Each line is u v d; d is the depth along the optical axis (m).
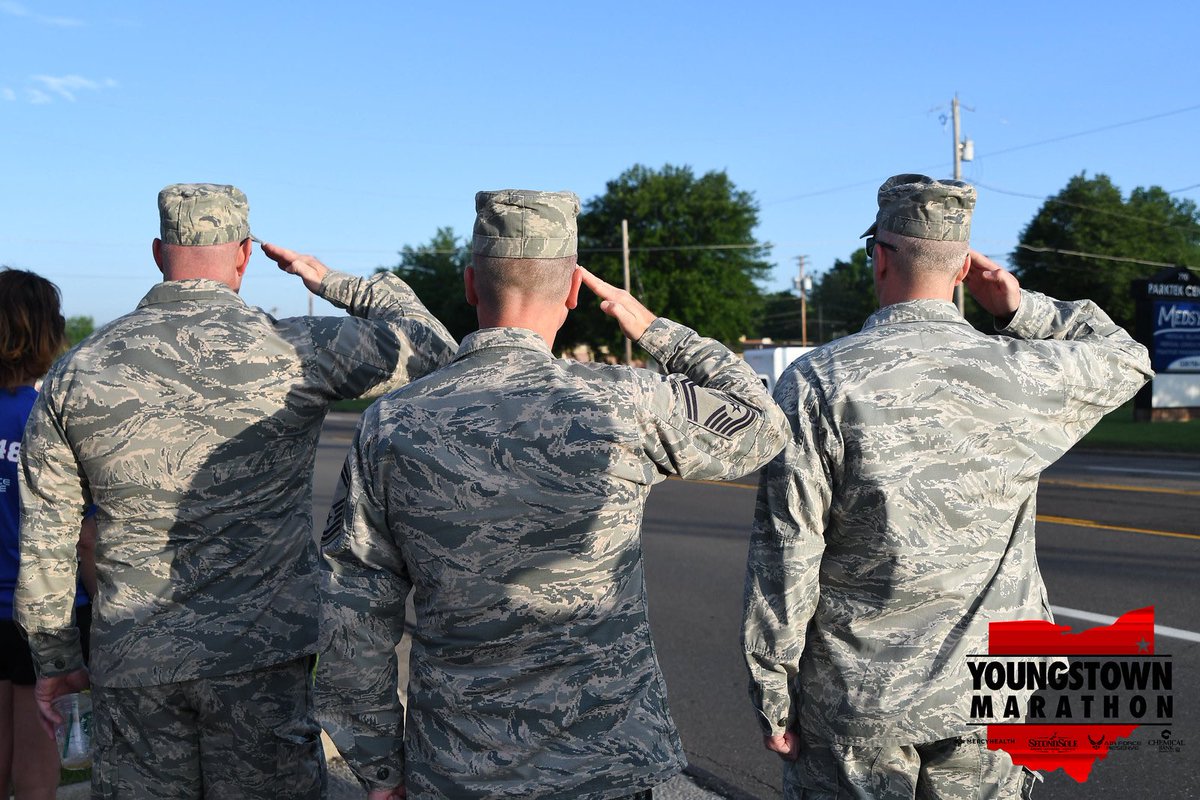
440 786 1.67
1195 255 49.62
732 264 48.62
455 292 54.94
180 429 2.12
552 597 1.66
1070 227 48.34
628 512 1.71
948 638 1.98
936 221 2.04
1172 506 9.95
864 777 2.03
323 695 1.71
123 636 2.12
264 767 2.21
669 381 1.78
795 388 2.02
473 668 1.67
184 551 2.13
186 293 2.19
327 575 1.72
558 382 1.71
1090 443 17.75
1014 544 2.06
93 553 2.39
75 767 2.85
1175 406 23.62
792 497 1.96
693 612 6.05
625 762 1.67
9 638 2.64
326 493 12.87
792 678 2.12
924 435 1.95
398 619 1.74
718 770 3.79
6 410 2.66
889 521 1.95
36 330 2.65
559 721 1.65
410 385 1.76
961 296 26.00
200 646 2.12
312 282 2.39
